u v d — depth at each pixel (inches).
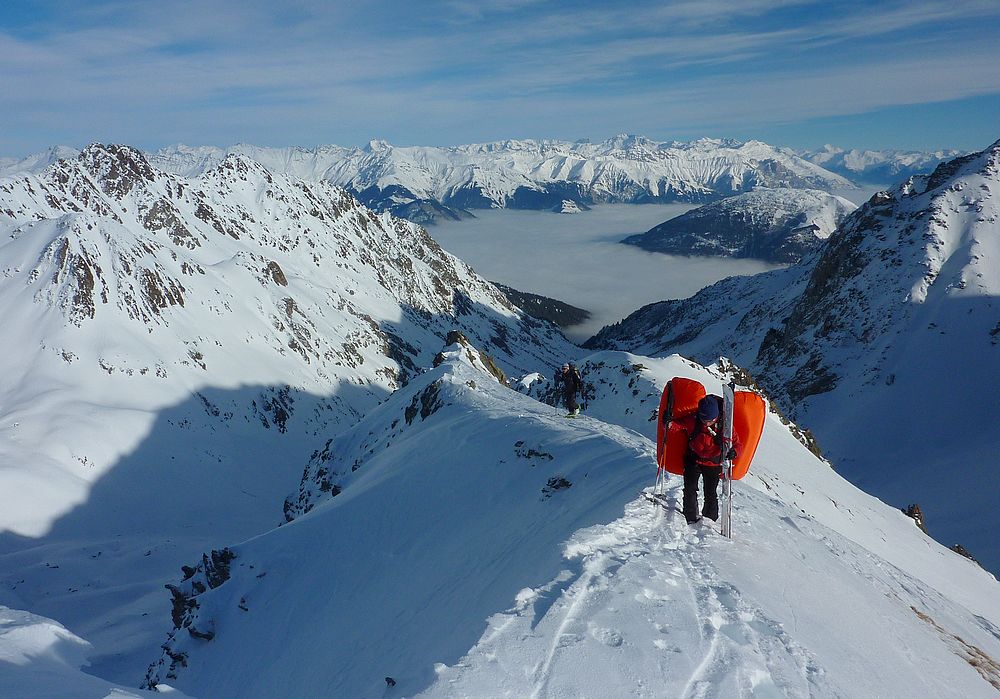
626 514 363.9
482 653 216.5
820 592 321.7
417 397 1628.9
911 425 3302.2
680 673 214.2
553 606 250.7
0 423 3346.5
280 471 4308.6
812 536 438.9
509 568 439.5
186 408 4355.3
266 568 895.1
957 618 457.4
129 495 3208.7
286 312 6943.9
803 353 4530.0
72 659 269.9
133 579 2133.4
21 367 4077.3
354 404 6309.1
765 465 1235.2
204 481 3654.0
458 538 674.2
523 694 196.2
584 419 909.8
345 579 773.9
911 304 4074.8
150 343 4825.3
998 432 2970.0
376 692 372.2
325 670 559.5
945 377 3499.0
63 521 2797.7
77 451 3280.0
